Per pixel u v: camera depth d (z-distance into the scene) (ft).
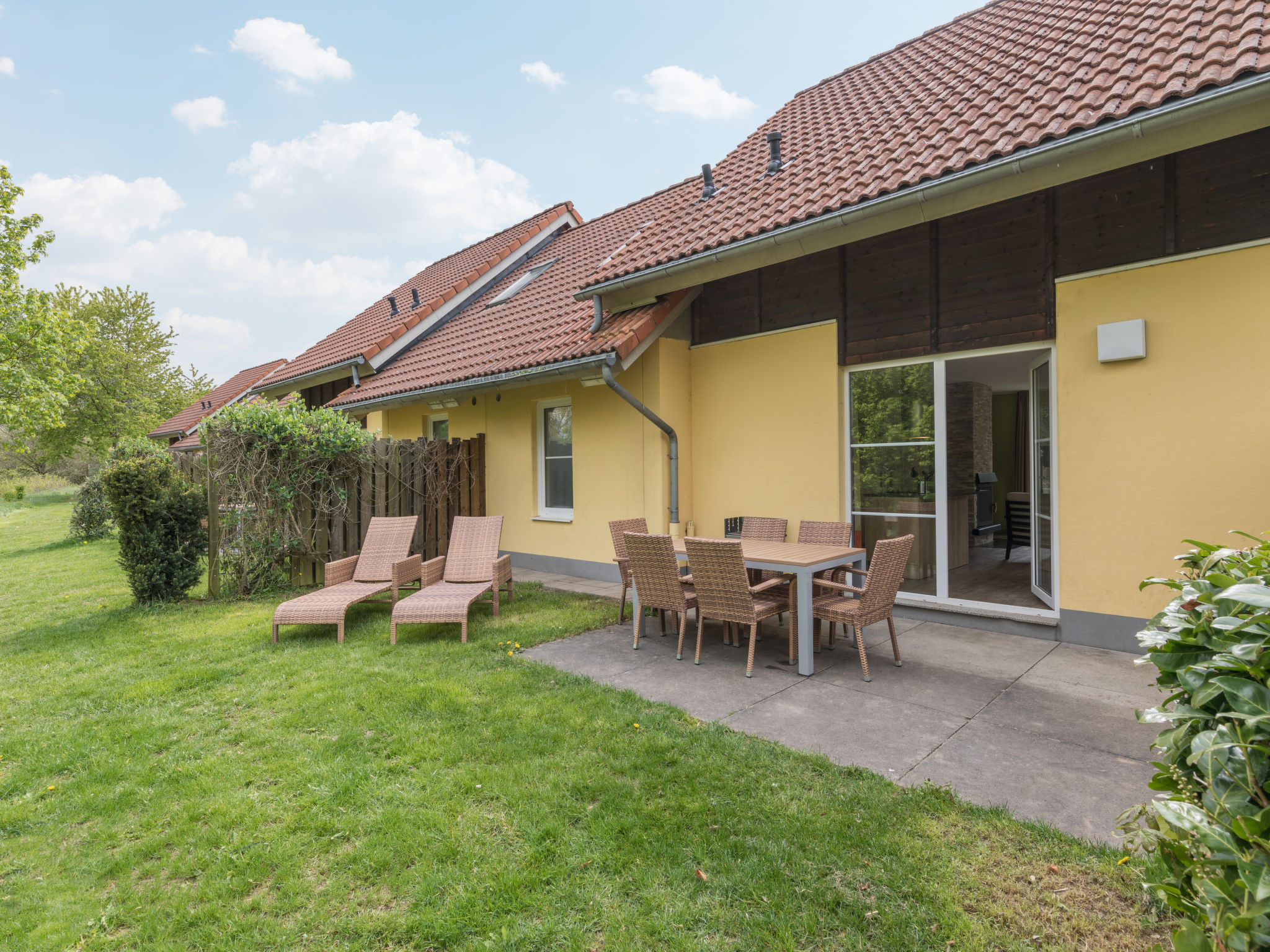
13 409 62.75
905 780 10.57
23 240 65.77
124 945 7.48
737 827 9.32
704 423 26.58
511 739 12.36
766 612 16.49
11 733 13.32
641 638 19.90
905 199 16.76
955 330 19.67
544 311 34.40
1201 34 15.33
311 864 8.87
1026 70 19.21
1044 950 6.94
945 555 20.66
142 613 23.89
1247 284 14.83
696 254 21.53
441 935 7.42
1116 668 15.90
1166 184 15.84
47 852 9.34
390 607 24.94
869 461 22.11
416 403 34.96
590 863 8.68
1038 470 20.58
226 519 26.73
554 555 31.91
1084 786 10.31
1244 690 4.65
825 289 22.59
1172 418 15.89
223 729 13.39
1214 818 4.69
